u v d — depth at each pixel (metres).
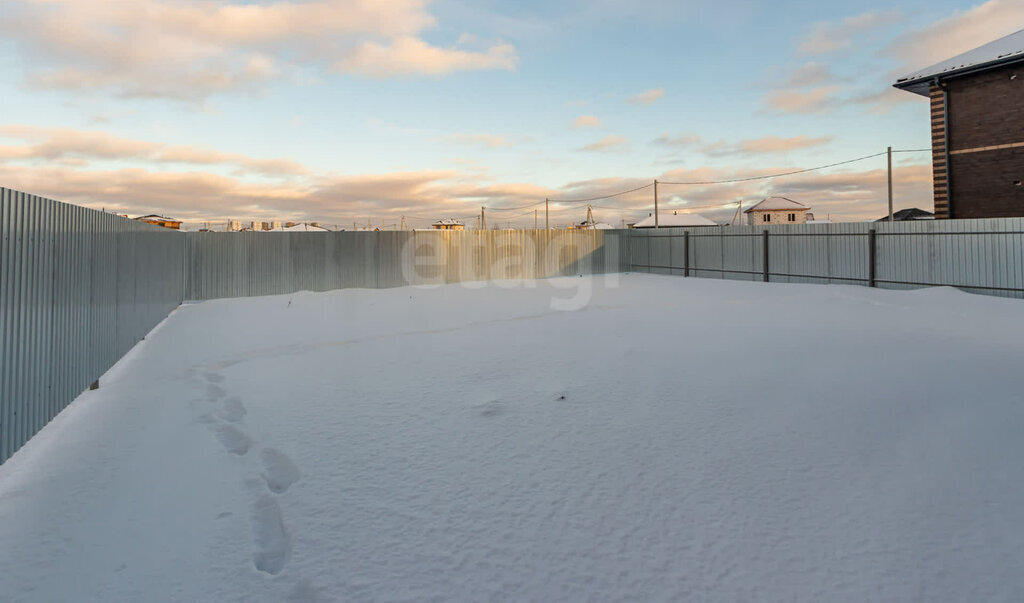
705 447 3.66
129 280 7.95
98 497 3.09
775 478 3.16
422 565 2.36
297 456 3.66
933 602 2.06
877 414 4.14
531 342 7.86
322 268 18.05
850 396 4.61
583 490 3.07
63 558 2.46
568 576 2.26
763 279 18.98
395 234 19.53
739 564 2.32
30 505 2.99
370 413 4.61
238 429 4.25
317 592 2.18
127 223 7.80
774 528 2.62
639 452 3.61
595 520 2.73
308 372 6.24
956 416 3.99
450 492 3.08
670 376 5.56
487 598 2.12
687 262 22.11
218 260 16.28
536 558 2.40
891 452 3.46
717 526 2.64
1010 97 15.72
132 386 5.87
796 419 4.14
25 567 2.38
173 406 4.98
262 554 2.53
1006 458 3.28
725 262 20.58
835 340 7.08
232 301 15.34
